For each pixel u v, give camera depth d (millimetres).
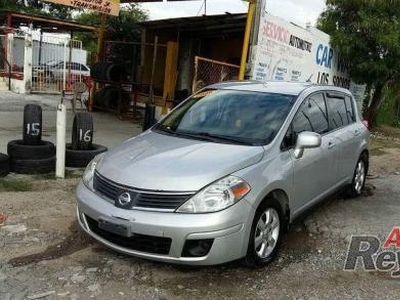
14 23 25297
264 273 4676
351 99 7449
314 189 5770
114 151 5156
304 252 5281
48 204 6230
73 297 4062
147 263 4711
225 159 4629
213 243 4164
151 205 4250
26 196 6449
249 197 4379
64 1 11117
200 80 12273
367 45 17672
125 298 4086
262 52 12648
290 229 5902
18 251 4887
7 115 12945
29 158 7359
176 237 4129
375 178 9648
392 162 12023
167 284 4344
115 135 11492
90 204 4543
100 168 4820
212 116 5688
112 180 4531
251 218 4391
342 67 18781
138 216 4207
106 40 17844
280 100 5715
